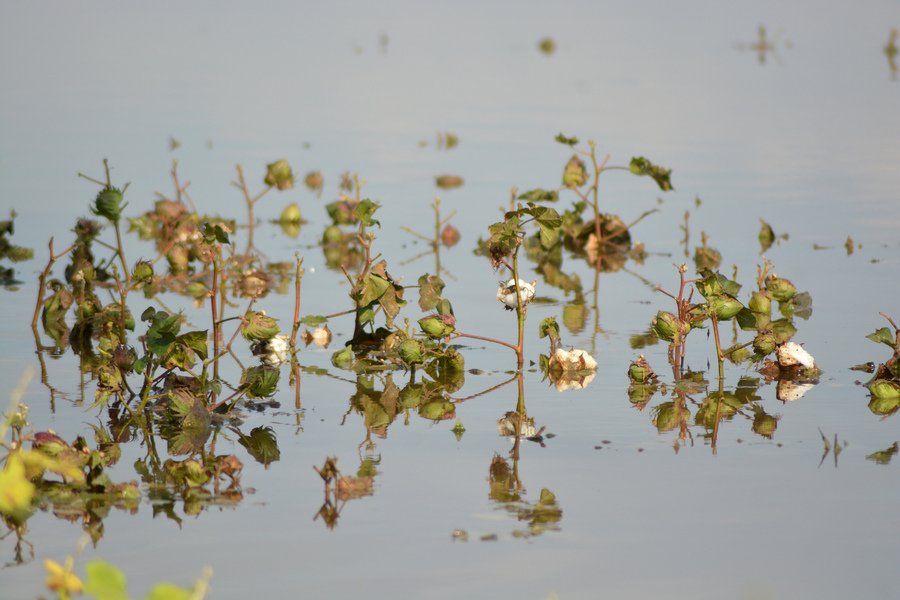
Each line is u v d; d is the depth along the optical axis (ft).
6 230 47.67
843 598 20.76
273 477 26.43
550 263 49.44
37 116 76.54
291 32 116.06
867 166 63.26
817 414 30.50
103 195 36.55
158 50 104.94
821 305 41.09
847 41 107.86
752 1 137.69
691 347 37.17
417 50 105.40
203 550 22.65
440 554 22.41
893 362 32.50
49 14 125.90
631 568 21.85
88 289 41.47
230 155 66.33
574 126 73.67
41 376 34.17
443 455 27.76
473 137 71.26
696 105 79.82
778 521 23.86
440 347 35.14
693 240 51.31
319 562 22.11
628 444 28.37
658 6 135.54
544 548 22.70
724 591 21.02
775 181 60.44
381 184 60.75
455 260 49.24
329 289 44.68
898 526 23.61
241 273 46.29
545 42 107.96
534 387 33.30
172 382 32.01
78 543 23.00
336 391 33.06
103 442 28.55
